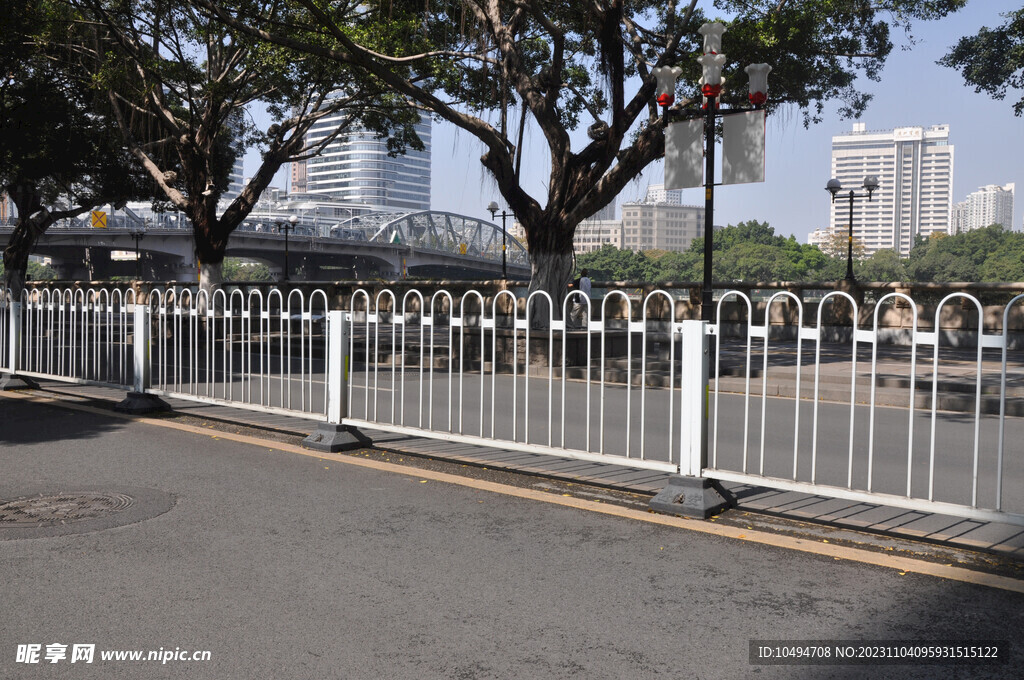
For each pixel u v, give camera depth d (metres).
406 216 130.25
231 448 7.62
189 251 93.81
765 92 11.62
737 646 3.42
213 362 9.45
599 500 5.87
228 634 3.53
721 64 11.77
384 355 17.95
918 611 3.79
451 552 4.64
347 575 4.25
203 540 4.83
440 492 6.01
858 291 22.48
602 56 15.93
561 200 17.45
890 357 17.09
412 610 3.79
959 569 4.37
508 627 3.61
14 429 8.58
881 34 18.53
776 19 16.52
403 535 4.96
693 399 5.52
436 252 126.06
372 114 27.36
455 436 6.82
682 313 25.69
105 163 31.94
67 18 23.33
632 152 16.69
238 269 174.75
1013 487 6.38
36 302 11.81
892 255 180.12
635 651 3.37
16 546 4.70
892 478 6.71
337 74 23.31
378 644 3.43
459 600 3.92
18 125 28.23
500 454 7.54
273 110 26.72
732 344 22.19
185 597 3.94
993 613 3.77
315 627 3.60
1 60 25.75
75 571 4.29
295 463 6.98
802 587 4.11
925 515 5.50
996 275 165.62
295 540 4.84
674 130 12.18
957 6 17.66
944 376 12.84
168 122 25.09
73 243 84.62
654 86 17.34
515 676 3.15
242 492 5.98
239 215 25.89
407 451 7.60
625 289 27.14
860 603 3.89
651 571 4.34
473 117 17.55
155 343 22.31
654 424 9.57
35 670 3.20
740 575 4.28
